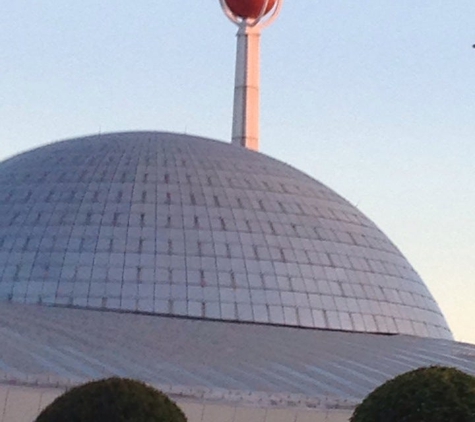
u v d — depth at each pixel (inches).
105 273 1952.5
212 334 1728.6
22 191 2106.3
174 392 1362.0
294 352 1652.3
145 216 2031.3
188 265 1978.3
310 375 1526.8
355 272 2126.0
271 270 2023.9
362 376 1547.7
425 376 892.6
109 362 1434.5
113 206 2044.8
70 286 1941.4
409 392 882.8
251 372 1501.0
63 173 2130.9
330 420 1341.0
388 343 1851.6
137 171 2127.2
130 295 1931.6
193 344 1617.9
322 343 1765.5
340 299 2059.5
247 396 1384.1
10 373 1309.1
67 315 1726.1
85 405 866.8
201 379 1430.9
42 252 1984.5
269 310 1975.9
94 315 1777.8
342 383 1502.2
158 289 1942.7
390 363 1646.2
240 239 2041.1
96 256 1972.2
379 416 886.4
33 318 1638.8
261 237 2063.2
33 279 1951.3
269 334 1811.0
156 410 871.1
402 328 2123.5
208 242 2017.7
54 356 1417.3
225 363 1526.8
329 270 2086.6
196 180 2132.1
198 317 1930.4
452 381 884.6
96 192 2074.3
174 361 1496.1
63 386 1299.2
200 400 1334.9
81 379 1328.7
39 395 1248.8
